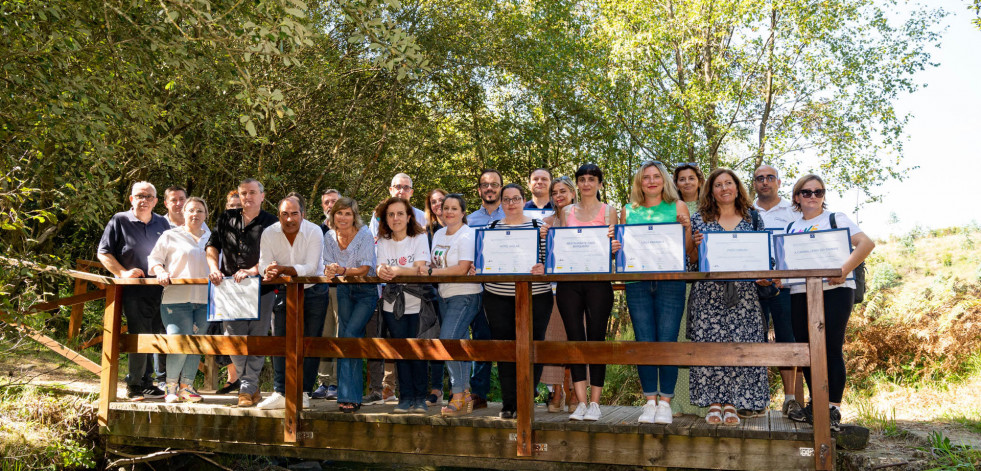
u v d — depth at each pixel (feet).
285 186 41.83
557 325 16.93
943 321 25.81
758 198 18.01
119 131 21.84
